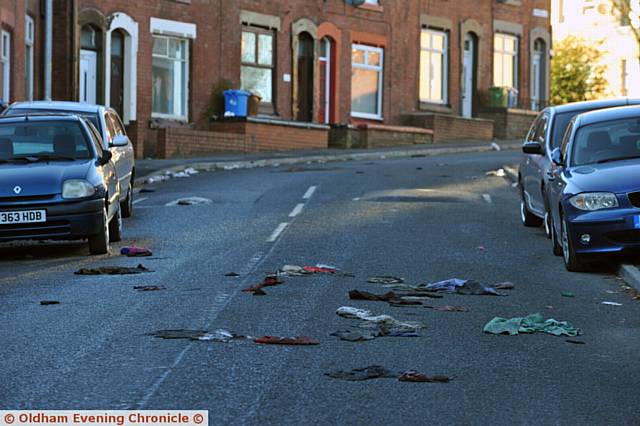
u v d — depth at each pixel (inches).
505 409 555.2
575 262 1055.0
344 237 1259.2
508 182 2007.9
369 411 545.0
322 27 3152.1
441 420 532.1
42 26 2433.6
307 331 741.3
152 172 2188.7
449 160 2596.0
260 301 854.5
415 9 3440.0
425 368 642.2
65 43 2501.2
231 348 684.7
